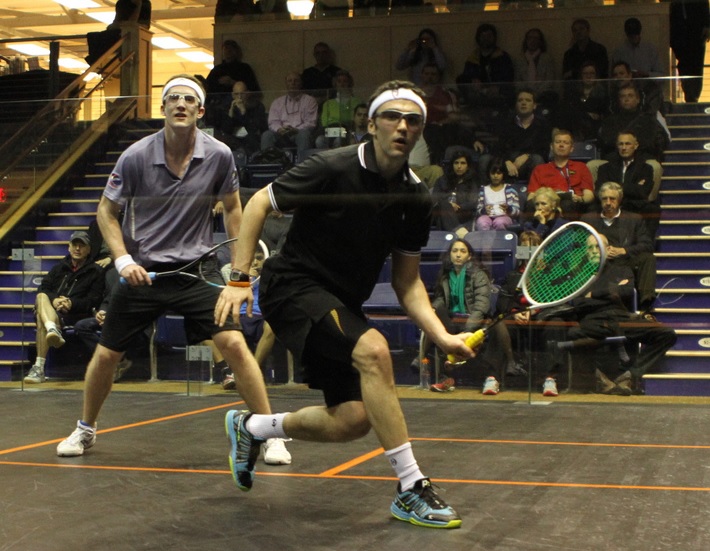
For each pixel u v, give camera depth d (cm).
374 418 293
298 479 364
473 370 644
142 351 695
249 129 656
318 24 641
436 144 645
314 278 300
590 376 635
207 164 399
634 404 621
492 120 639
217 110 657
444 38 630
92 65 1026
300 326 295
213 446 448
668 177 644
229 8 647
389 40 629
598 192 643
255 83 655
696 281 636
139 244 398
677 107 643
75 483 360
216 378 671
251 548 268
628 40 634
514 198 643
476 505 320
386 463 397
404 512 295
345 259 297
